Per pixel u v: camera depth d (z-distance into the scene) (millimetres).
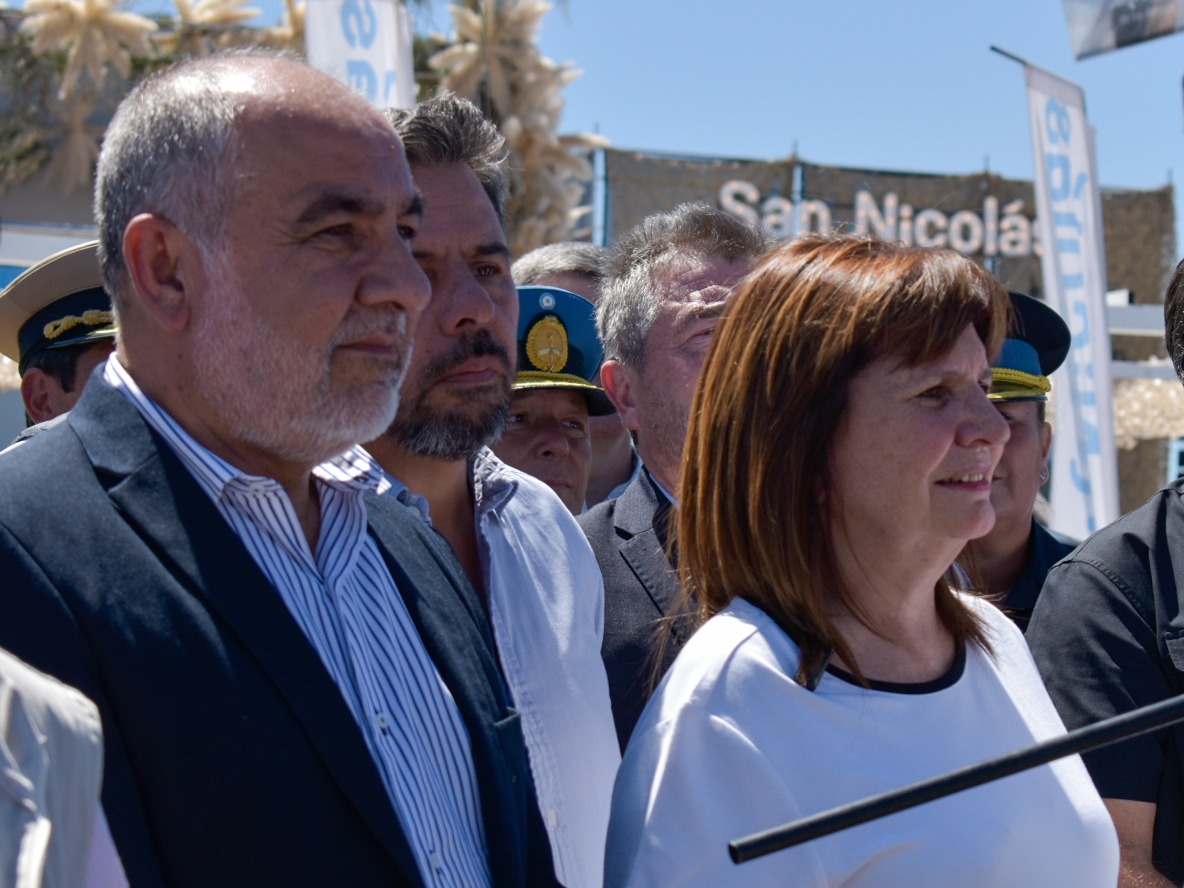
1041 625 2402
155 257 1705
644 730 1780
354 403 1725
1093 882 1784
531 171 8781
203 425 1720
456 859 1722
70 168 9477
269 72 1754
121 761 1443
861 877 1639
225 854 1474
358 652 1729
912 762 1718
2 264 5113
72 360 2873
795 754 1675
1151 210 11977
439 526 2457
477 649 1970
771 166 9992
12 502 1502
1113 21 6355
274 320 1671
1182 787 2207
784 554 1785
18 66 9219
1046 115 6707
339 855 1523
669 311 2730
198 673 1494
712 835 1647
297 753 1527
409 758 1722
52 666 1417
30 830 1127
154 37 9367
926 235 10430
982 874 1643
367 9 5457
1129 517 2424
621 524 2742
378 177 1745
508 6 8688
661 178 9844
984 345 1853
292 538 1726
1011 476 3234
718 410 1887
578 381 3367
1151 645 2273
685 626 2471
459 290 2330
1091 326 6590
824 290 1792
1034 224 10609
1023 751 1388
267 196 1672
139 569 1517
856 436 1760
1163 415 12336
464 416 2338
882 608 1808
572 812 2258
